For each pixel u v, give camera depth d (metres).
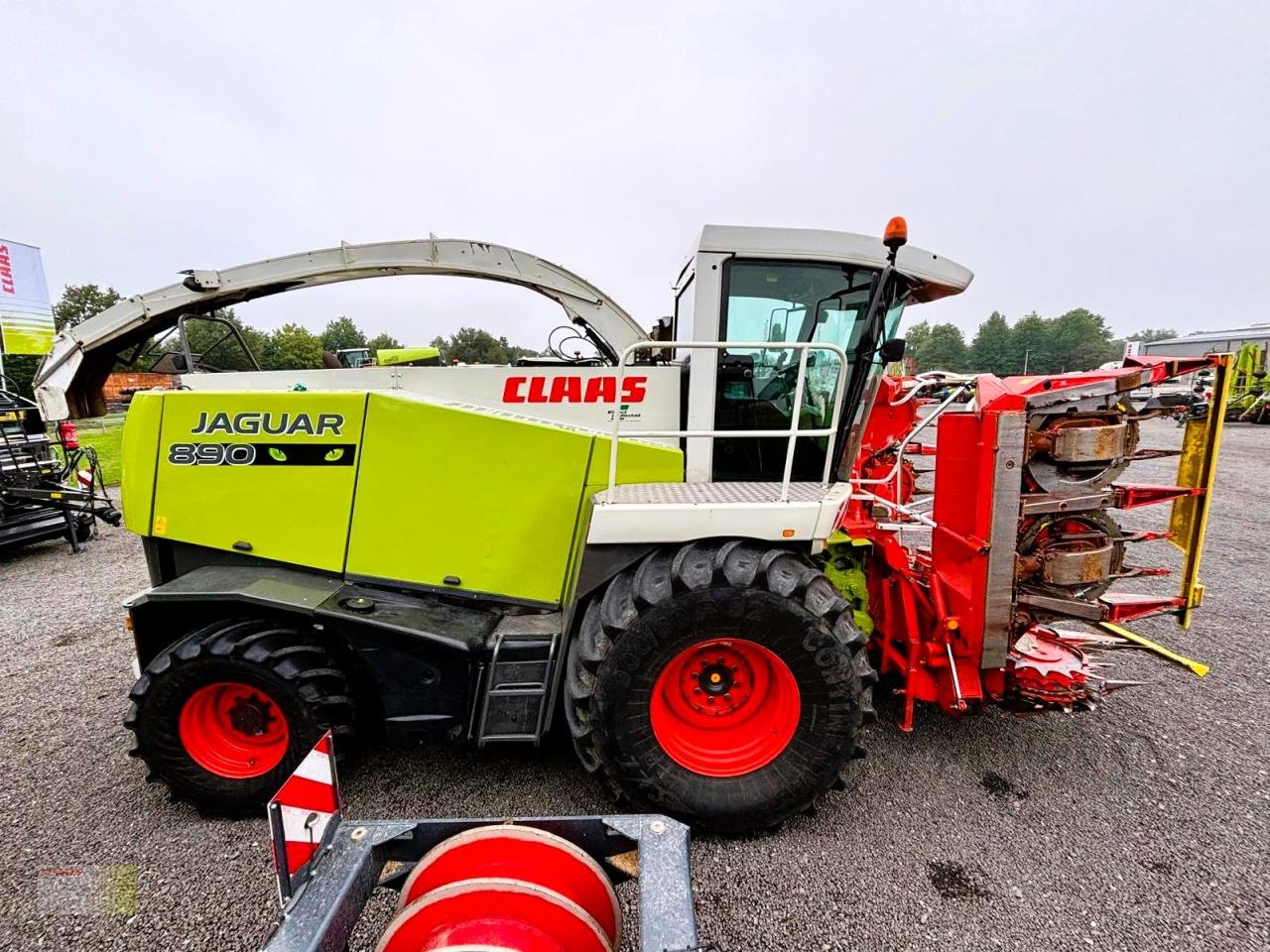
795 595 2.08
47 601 4.75
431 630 2.19
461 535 2.50
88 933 1.78
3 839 2.17
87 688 3.30
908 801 2.33
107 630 4.14
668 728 2.22
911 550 3.12
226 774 2.23
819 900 1.88
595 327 3.70
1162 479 9.15
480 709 2.27
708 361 2.86
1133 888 1.92
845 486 2.57
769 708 2.24
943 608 2.42
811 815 2.25
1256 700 3.04
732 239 2.75
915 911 1.84
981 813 2.26
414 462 2.47
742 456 2.98
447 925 1.13
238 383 3.12
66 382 3.72
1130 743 2.70
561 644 2.29
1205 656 3.53
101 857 2.08
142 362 4.06
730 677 2.26
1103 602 2.40
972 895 1.89
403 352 4.05
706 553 2.14
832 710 2.10
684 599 2.03
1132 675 3.31
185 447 2.50
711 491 2.39
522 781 2.45
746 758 2.18
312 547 2.51
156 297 3.66
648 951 1.14
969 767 2.54
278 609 2.19
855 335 2.90
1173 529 2.42
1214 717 2.90
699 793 2.11
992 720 2.88
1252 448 12.48
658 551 2.22
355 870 1.28
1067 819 2.22
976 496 2.28
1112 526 2.36
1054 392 2.23
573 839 1.45
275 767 2.19
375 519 2.49
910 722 2.57
